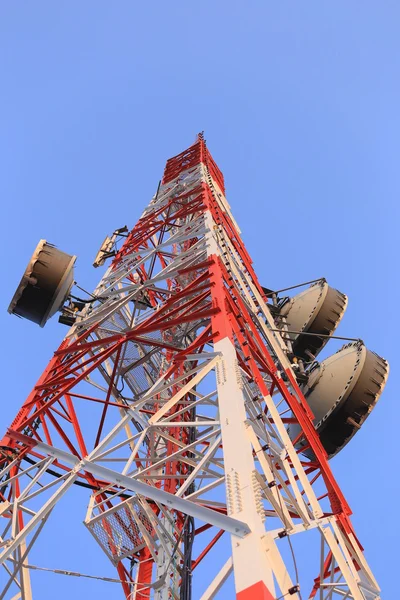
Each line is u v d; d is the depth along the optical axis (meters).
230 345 14.78
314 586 15.61
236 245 30.92
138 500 16.88
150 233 30.72
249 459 10.98
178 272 21.89
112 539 18.08
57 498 13.58
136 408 15.20
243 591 8.91
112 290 25.59
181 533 16.66
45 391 19.67
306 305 30.95
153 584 15.80
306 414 20.00
